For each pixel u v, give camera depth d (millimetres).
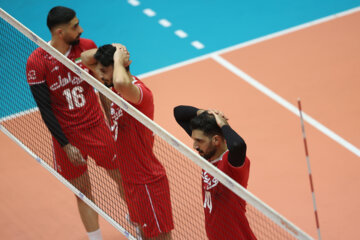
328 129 27672
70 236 22516
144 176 17203
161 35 39406
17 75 30141
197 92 32312
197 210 20344
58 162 20078
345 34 36281
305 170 24984
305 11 40156
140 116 13945
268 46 36438
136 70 35719
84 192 20188
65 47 19547
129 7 43062
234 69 34312
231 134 13250
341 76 31906
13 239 22500
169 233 18062
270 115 29406
